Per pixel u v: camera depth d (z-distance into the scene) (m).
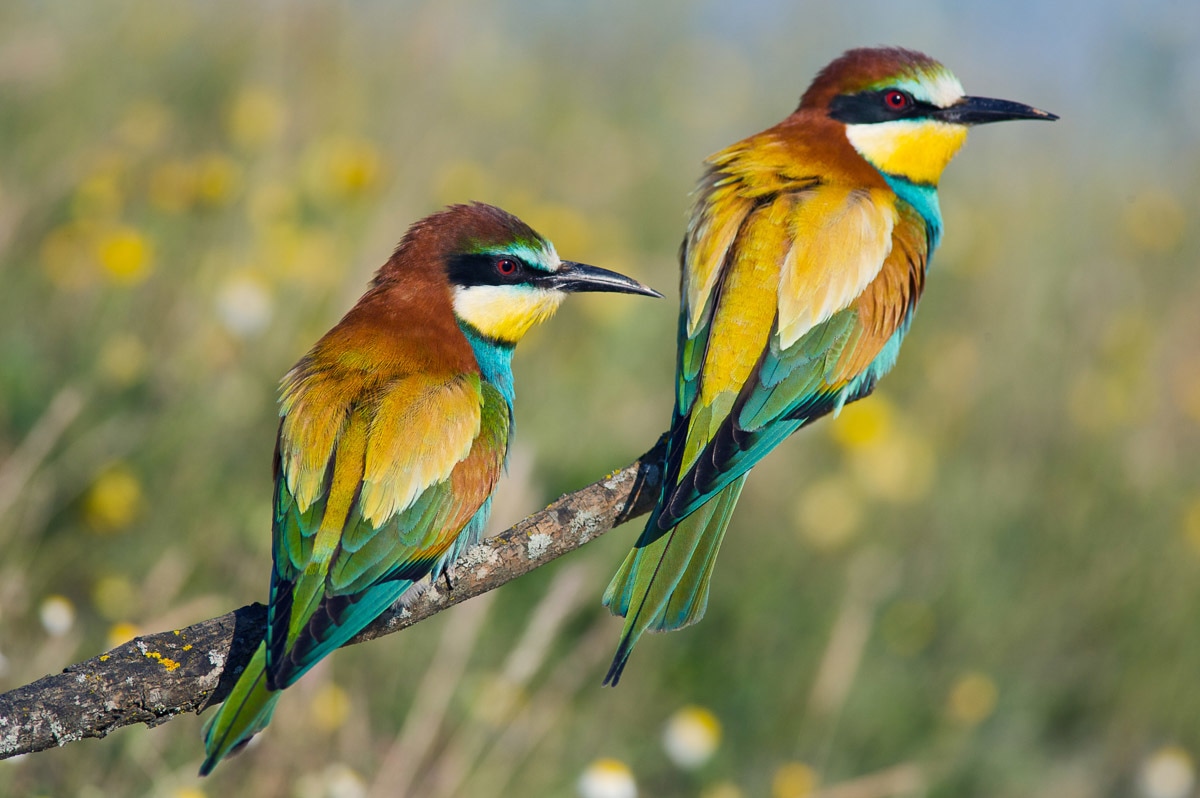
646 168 16.81
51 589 9.52
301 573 6.71
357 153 13.30
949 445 13.77
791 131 9.02
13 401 10.43
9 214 11.74
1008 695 11.46
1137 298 15.80
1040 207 17.06
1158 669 11.90
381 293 7.97
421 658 9.70
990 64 18.84
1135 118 18.86
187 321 11.45
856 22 19.09
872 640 11.20
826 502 11.99
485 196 14.61
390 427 7.14
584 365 12.91
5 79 13.32
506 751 9.23
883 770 10.59
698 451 7.54
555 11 18.72
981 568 12.21
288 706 8.56
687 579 7.39
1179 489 13.58
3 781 7.74
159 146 13.81
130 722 6.00
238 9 15.31
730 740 10.44
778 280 8.05
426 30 15.88
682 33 18.92
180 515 10.15
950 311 15.37
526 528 7.01
